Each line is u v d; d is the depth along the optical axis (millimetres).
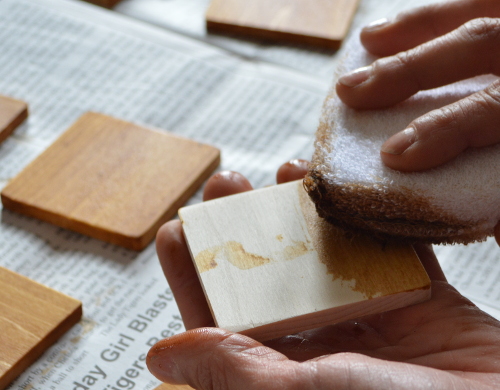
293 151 530
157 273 466
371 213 377
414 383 345
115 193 487
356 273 380
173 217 488
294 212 397
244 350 355
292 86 571
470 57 401
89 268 466
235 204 399
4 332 425
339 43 590
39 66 579
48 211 478
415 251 403
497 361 365
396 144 376
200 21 614
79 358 427
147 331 439
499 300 450
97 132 518
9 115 532
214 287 376
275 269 380
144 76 576
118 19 615
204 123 547
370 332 396
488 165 380
